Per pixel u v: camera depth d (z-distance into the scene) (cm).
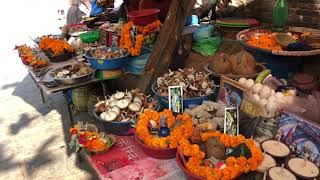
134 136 272
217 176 184
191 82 294
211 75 314
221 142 212
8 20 1212
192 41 404
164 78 311
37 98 547
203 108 259
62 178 333
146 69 365
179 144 215
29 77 656
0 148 399
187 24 466
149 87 365
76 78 350
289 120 229
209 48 390
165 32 353
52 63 439
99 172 229
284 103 242
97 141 252
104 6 642
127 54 374
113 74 373
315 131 211
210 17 483
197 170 191
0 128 450
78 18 679
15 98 554
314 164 200
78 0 679
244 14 436
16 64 738
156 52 357
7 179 340
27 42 898
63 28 540
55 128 438
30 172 348
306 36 318
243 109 252
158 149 229
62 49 437
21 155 381
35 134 427
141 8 457
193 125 240
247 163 193
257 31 362
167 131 239
